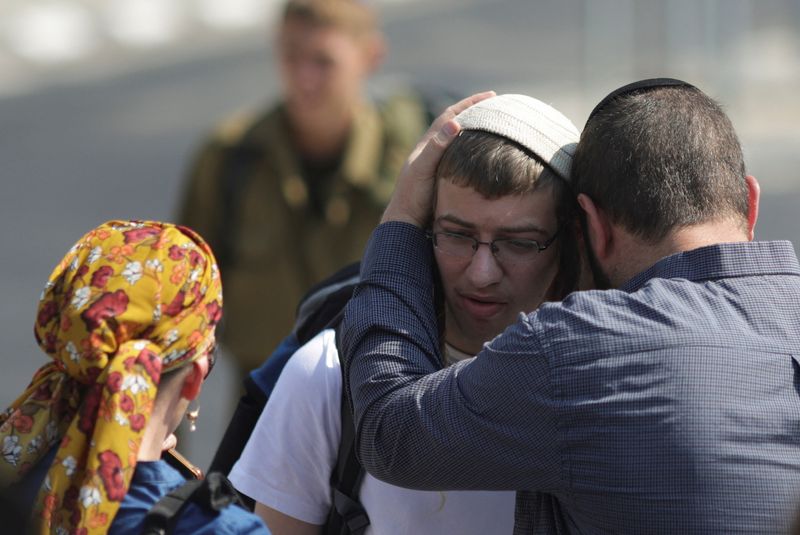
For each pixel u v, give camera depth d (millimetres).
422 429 4730
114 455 4273
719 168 4863
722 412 4465
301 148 10156
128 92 36344
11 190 25609
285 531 5543
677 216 4801
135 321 4406
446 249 5250
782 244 4828
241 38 43906
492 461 4668
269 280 10070
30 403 4520
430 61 37188
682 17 29859
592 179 4934
